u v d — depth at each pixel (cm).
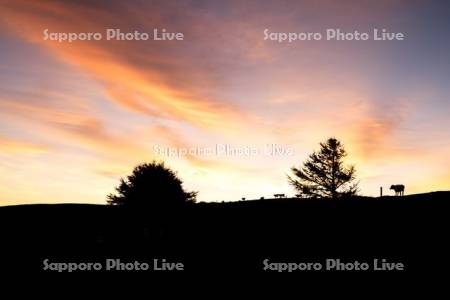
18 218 3306
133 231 2395
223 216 3108
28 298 1476
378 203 3319
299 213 3167
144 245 2242
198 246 2242
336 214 3006
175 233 2428
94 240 2317
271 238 2430
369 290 1492
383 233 2339
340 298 1433
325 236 2389
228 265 1894
